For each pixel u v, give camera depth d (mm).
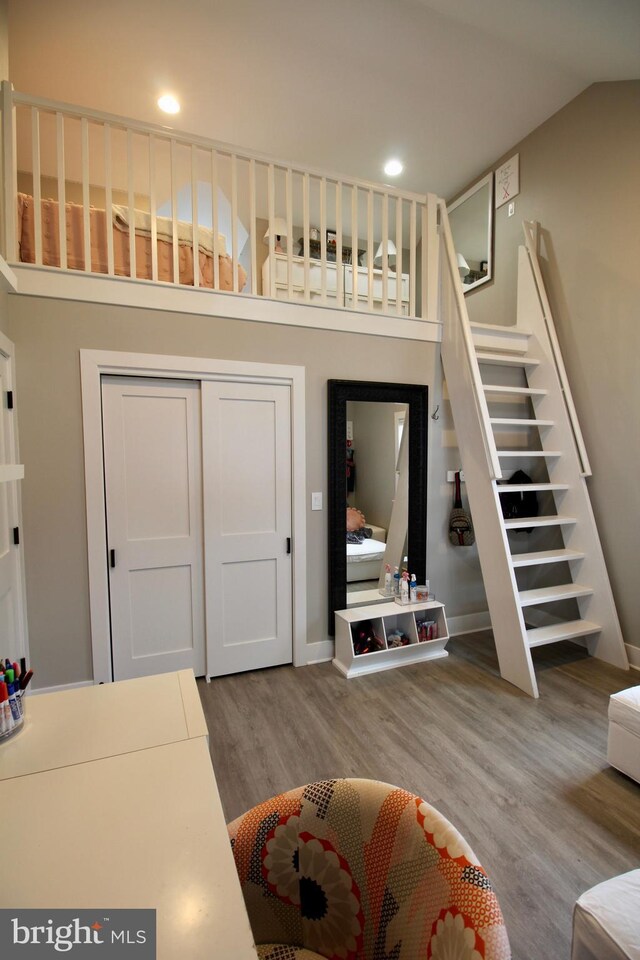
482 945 616
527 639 2781
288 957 931
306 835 947
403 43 2914
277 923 967
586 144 3314
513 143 3918
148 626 2752
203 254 2959
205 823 837
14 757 1021
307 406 3045
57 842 790
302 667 3082
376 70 3141
